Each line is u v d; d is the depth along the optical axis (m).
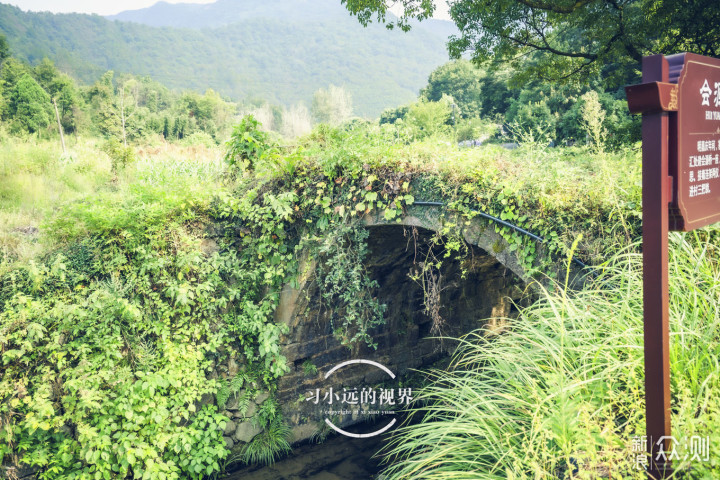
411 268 8.19
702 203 2.39
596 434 2.45
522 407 2.88
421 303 9.15
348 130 6.76
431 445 3.31
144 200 6.75
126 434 5.98
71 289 6.07
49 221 6.36
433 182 5.36
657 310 2.14
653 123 2.12
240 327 6.98
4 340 5.43
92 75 107.69
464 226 5.09
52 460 5.68
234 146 7.27
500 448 2.75
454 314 9.74
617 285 3.53
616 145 7.37
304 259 6.85
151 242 6.44
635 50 8.46
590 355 2.85
